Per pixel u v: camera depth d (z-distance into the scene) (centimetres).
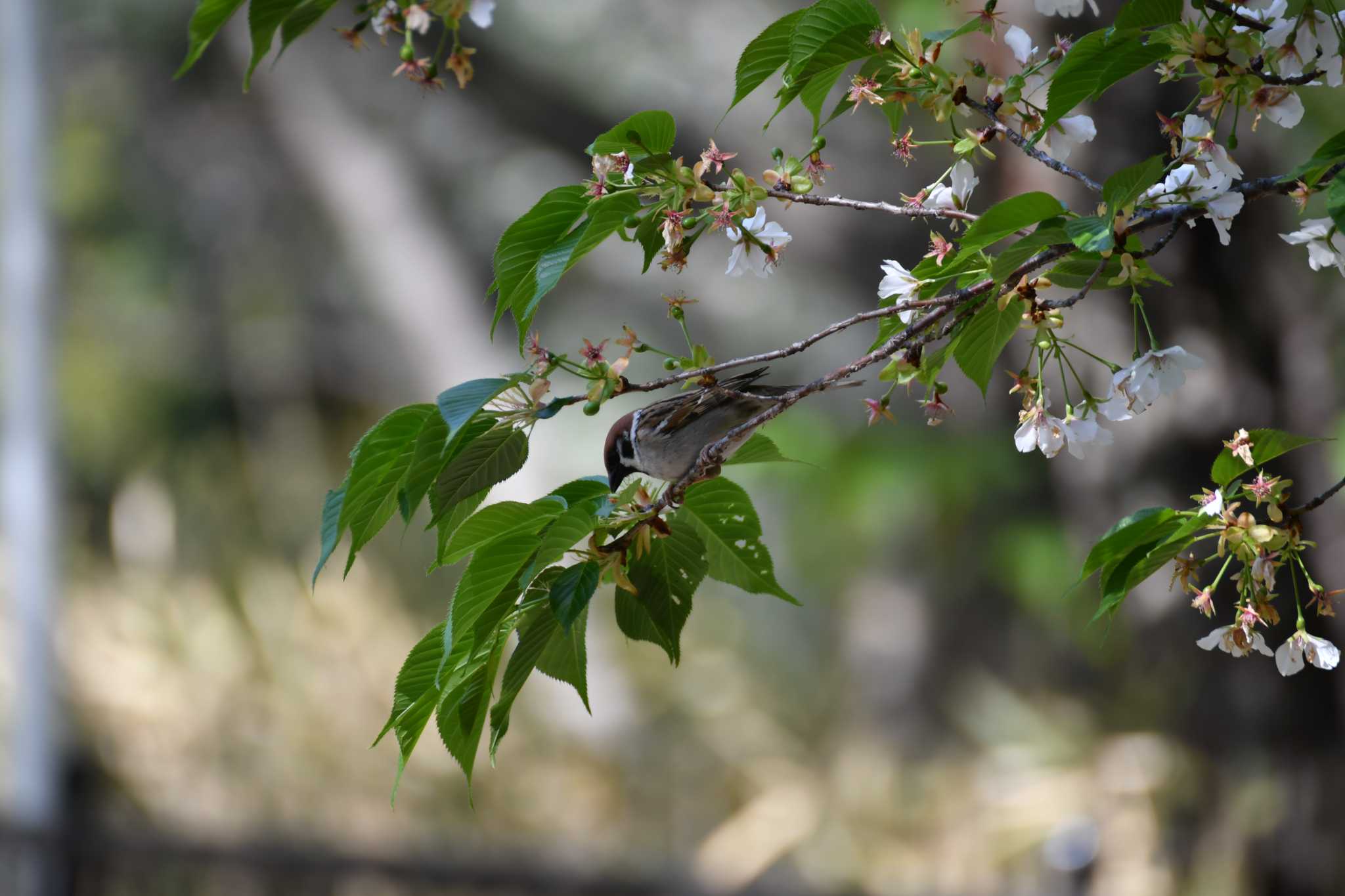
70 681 1349
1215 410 909
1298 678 928
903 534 1322
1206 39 285
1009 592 1309
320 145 1599
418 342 1647
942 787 1329
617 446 510
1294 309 906
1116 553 302
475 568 269
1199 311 903
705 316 1479
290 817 1318
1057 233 274
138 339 1762
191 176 1722
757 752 1468
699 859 1309
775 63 310
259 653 1476
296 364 1838
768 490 1358
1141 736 1088
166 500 1638
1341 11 284
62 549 1488
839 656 1578
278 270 1805
